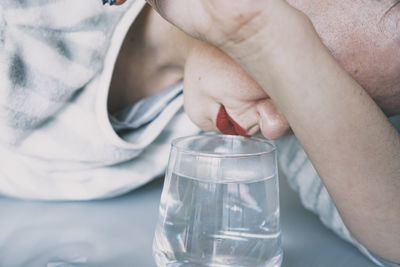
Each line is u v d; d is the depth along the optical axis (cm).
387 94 43
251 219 38
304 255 46
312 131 39
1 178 54
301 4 41
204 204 37
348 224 44
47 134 54
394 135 41
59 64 51
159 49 55
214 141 43
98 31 51
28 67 51
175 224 38
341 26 40
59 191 54
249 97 44
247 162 38
